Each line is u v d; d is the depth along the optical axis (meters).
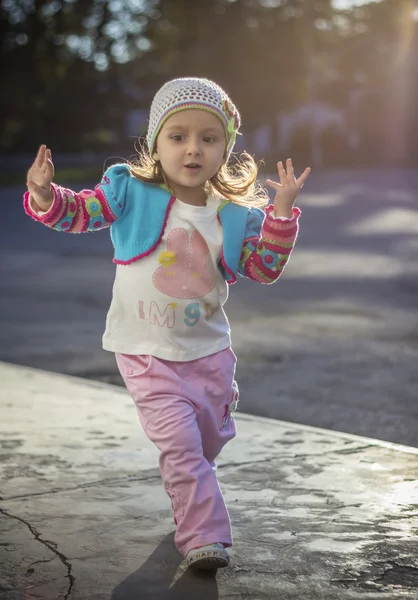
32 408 6.68
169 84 4.20
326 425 6.66
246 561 4.01
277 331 10.30
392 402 7.28
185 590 3.73
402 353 9.16
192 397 4.11
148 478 5.12
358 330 10.38
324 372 8.31
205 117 4.12
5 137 79.00
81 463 5.39
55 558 4.04
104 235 22.81
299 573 3.89
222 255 4.18
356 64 76.69
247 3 74.06
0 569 3.92
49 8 76.38
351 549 4.14
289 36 73.06
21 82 75.75
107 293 13.25
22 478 5.11
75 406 6.74
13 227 25.42
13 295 13.06
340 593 3.70
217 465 5.35
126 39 78.69
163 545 4.18
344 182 46.78
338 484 5.03
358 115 76.06
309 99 75.12
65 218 4.06
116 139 84.38
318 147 66.44
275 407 7.13
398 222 25.42
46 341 9.76
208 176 4.18
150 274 4.15
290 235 4.14
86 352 9.21
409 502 4.75
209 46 74.69
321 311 11.67
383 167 67.44
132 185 4.20
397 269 15.95
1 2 74.62
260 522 4.46
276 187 4.13
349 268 16.08
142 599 3.65
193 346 4.18
